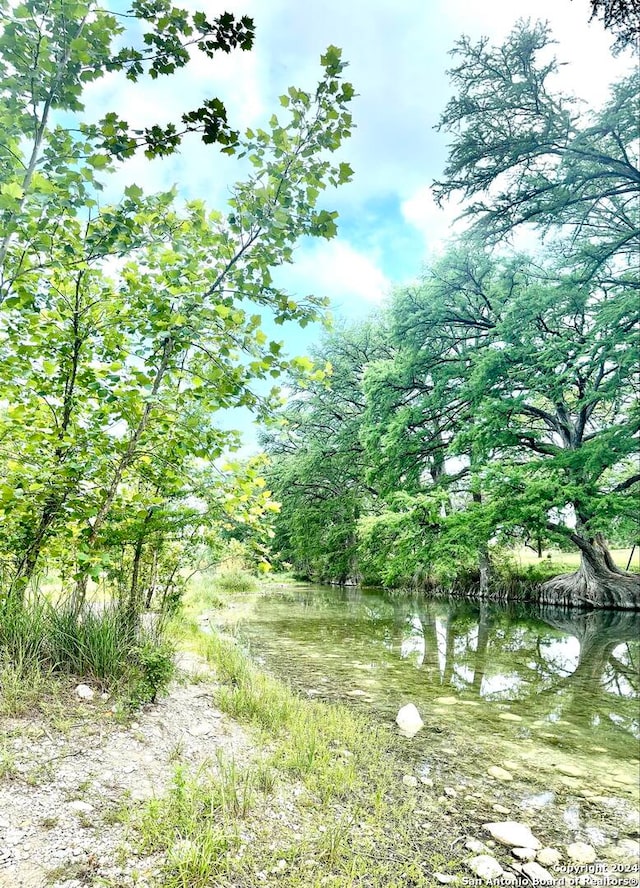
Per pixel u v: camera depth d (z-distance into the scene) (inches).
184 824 99.9
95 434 161.6
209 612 517.0
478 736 192.7
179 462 174.1
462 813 131.6
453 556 595.2
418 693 248.8
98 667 167.9
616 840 122.0
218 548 274.7
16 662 156.8
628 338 469.1
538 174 569.3
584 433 738.2
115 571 224.2
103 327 163.9
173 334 138.3
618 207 582.9
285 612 562.9
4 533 166.4
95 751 125.3
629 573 705.0
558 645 406.0
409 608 653.9
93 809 101.2
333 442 1075.9
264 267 145.1
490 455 725.9
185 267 140.3
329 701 225.6
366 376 768.9
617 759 174.6
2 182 92.4
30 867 81.7
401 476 775.1
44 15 89.2
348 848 107.5
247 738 159.8
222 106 84.7
